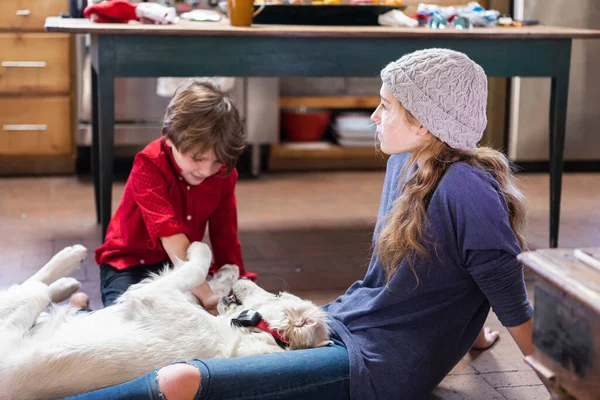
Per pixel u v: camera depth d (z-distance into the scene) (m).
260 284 2.52
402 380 1.47
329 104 4.36
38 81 3.86
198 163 1.82
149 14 2.53
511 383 1.82
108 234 2.08
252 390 1.39
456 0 4.18
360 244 3.01
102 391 1.36
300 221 3.33
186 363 1.38
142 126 3.96
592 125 4.29
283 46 2.48
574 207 3.57
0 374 1.38
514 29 2.68
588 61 4.19
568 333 1.06
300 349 1.50
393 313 1.51
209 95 1.79
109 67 2.39
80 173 4.18
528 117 4.25
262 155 4.46
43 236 3.01
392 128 1.50
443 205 1.42
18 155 4.00
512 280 1.38
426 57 1.46
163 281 1.59
